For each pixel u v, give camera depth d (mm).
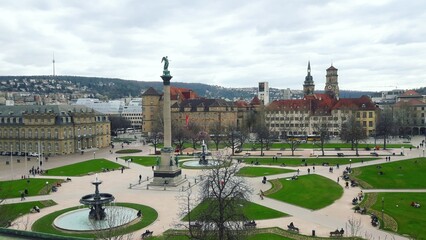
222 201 59844
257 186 111500
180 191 107000
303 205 90000
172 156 116875
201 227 57781
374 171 130625
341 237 67500
